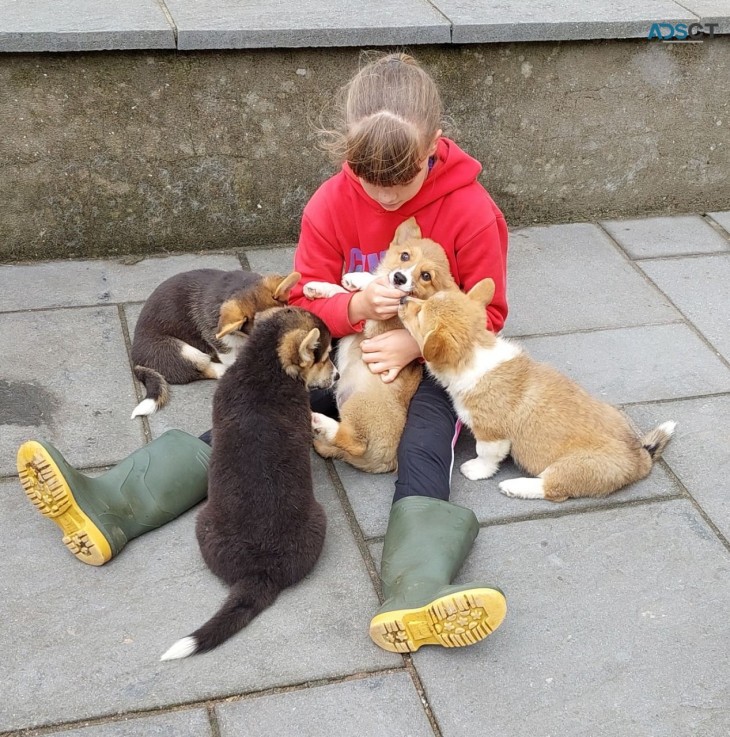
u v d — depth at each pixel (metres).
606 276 4.65
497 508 3.12
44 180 4.38
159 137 4.43
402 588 2.55
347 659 2.52
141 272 4.50
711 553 2.95
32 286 4.31
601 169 5.12
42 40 4.01
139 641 2.53
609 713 2.39
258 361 2.85
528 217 5.17
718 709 2.41
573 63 4.75
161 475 2.91
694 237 5.09
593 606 2.73
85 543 2.71
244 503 2.63
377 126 2.92
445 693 2.43
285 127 4.55
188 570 2.79
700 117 5.08
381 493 3.17
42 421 3.42
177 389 3.68
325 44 4.33
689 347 4.09
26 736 2.27
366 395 3.22
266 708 2.37
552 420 3.08
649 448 3.30
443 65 4.61
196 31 4.15
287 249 4.81
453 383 3.16
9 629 2.55
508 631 2.63
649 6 4.90
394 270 3.28
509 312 4.30
